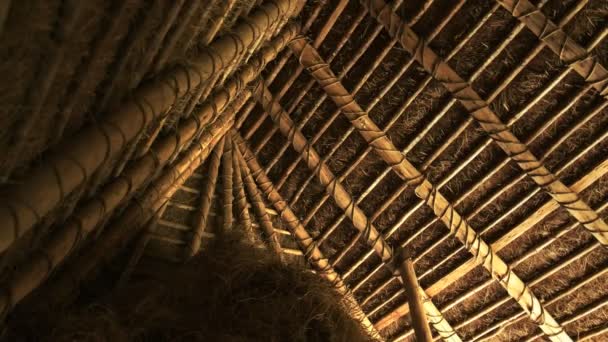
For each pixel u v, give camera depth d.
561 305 4.15
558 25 3.38
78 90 2.20
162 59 2.58
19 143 2.11
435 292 4.38
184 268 3.72
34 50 1.86
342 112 4.00
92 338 2.79
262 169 4.39
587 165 3.70
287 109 4.18
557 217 3.92
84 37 2.04
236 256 3.78
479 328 4.43
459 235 4.07
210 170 4.18
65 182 2.09
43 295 3.10
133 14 2.20
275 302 3.43
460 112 3.85
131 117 2.38
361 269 4.55
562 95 3.58
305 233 4.50
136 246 3.80
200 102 3.38
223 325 3.20
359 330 3.87
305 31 3.90
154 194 3.61
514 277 4.11
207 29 2.79
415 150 4.05
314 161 4.18
